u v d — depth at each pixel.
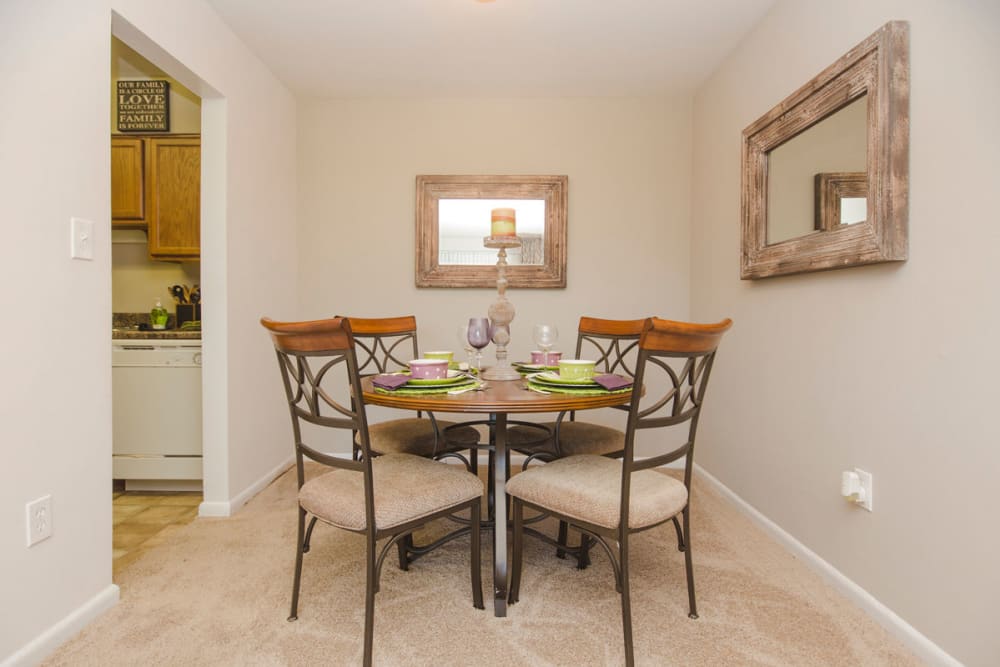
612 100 3.20
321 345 1.36
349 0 2.19
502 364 1.99
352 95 3.17
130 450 2.72
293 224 3.17
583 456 1.75
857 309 1.69
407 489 1.47
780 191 2.09
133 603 1.64
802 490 1.98
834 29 1.80
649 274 3.22
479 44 2.56
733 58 2.61
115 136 3.01
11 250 1.31
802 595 1.71
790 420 2.07
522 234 3.18
